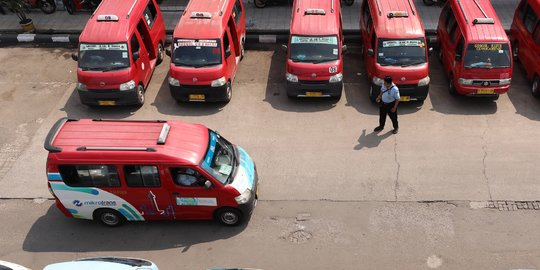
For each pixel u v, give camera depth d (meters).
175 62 13.45
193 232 10.14
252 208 10.04
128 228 10.27
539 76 13.37
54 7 18.23
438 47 15.74
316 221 10.27
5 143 12.62
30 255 9.77
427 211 10.41
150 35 14.80
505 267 9.25
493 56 13.01
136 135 9.57
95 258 8.87
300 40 13.64
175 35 13.67
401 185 11.04
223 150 10.16
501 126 12.73
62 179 9.41
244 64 15.66
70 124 9.81
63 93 14.56
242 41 15.80
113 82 13.12
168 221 10.40
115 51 13.31
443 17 15.31
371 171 11.44
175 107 13.88
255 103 13.91
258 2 18.16
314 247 9.76
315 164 11.68
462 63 13.09
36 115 13.66
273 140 12.48
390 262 9.41
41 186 11.32
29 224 10.44
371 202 10.66
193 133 9.85
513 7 17.78
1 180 11.50
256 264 9.46
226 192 9.48
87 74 13.09
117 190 9.50
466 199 10.64
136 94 13.48
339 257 9.54
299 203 10.70
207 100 13.55
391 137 12.43
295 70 13.30
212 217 10.06
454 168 11.43
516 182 10.99
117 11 14.09
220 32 13.61
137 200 9.66
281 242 9.88
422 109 13.45
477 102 13.67
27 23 16.88
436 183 11.05
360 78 14.90
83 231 10.25
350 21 17.30
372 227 10.11
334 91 13.52
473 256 9.47
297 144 12.32
